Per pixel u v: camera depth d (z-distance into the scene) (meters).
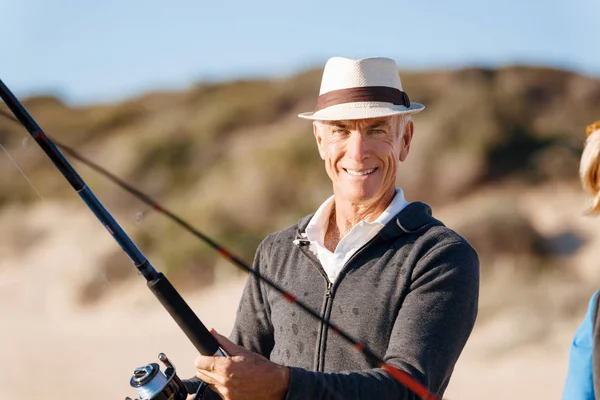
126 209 29.66
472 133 29.86
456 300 3.12
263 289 3.56
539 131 31.14
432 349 3.03
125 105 44.12
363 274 3.26
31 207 30.03
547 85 35.97
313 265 3.39
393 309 3.19
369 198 3.38
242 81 43.19
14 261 26.16
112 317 20.52
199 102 42.34
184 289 22.44
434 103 34.06
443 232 3.25
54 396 13.55
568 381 3.38
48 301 22.38
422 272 3.17
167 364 3.04
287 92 41.47
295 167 30.77
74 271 23.83
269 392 2.83
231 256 2.82
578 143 30.19
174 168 35.41
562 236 21.97
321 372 3.02
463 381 13.70
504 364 14.43
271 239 3.62
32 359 16.38
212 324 19.50
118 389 14.02
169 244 24.58
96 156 38.84
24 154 32.88
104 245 24.86
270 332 3.56
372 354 2.84
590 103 35.31
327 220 3.54
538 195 26.20
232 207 28.80
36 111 46.31
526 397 12.62
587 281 18.94
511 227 21.11
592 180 3.40
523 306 16.95
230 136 37.78
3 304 22.34
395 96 3.42
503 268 20.14
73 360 16.17
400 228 3.28
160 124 40.28
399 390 2.92
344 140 3.40
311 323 3.31
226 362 2.83
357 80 3.41
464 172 27.84
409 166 28.64
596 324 3.30
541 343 15.37
